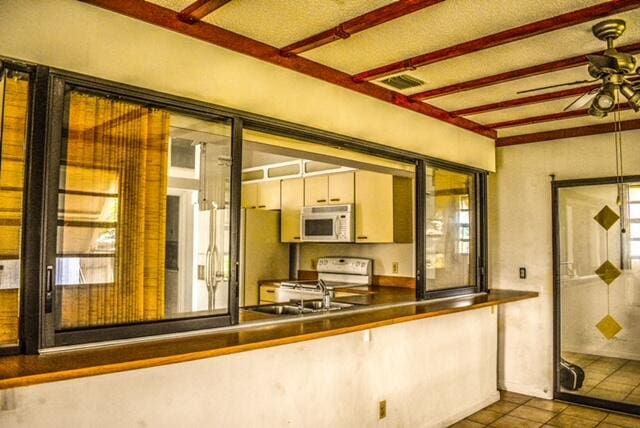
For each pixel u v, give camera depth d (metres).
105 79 2.04
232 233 2.46
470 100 3.63
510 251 4.73
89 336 1.99
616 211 4.16
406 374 3.40
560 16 2.29
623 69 2.38
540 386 4.49
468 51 2.62
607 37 2.40
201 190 2.45
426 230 3.83
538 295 4.48
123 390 2.02
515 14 2.29
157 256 2.24
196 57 2.35
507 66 2.95
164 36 2.23
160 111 2.27
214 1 2.09
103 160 2.08
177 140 2.39
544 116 4.03
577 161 4.38
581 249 4.33
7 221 1.85
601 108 2.65
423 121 3.78
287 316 2.80
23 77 1.88
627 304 4.08
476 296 4.14
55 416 1.86
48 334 1.88
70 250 1.98
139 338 2.12
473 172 4.44
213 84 2.41
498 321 4.76
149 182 2.22
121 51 2.09
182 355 1.90
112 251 2.10
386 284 5.20
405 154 3.60
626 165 4.12
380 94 3.35
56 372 1.61
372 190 5.02
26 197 1.86
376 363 3.17
